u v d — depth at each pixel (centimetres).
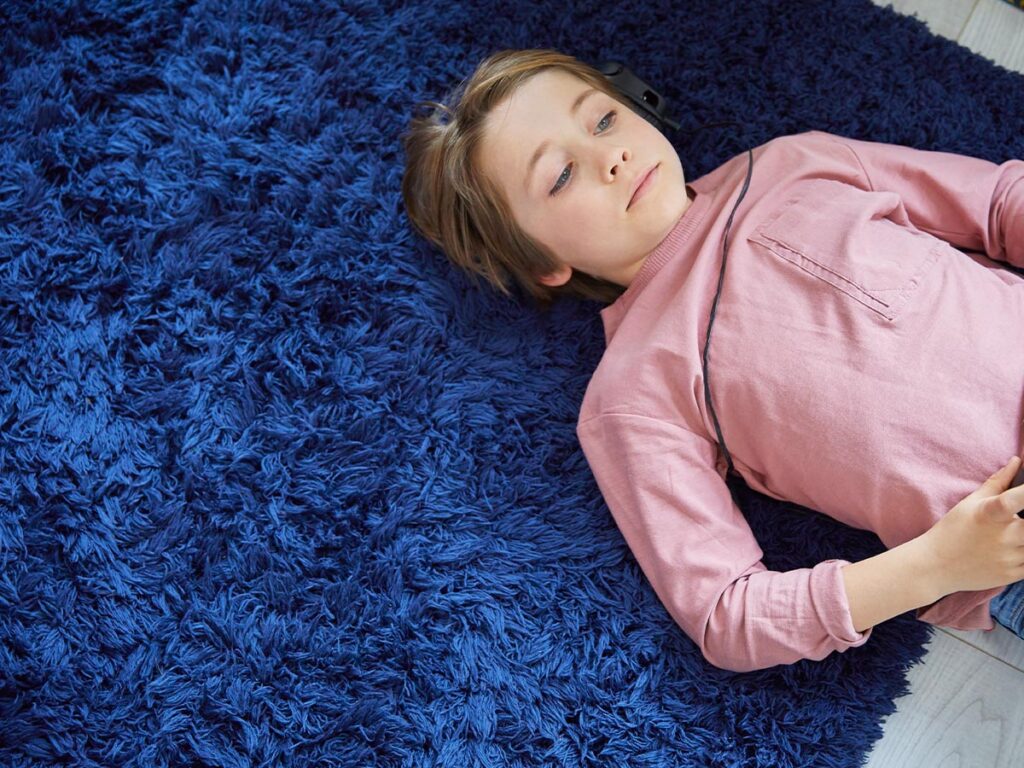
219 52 132
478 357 124
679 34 130
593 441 112
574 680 113
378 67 132
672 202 113
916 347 100
